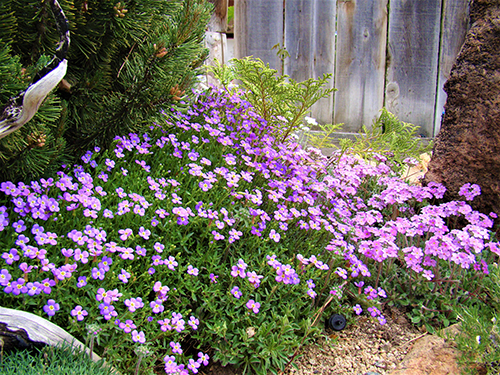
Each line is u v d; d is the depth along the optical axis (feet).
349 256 8.84
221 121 12.46
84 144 9.27
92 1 7.86
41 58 6.75
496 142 11.05
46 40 7.63
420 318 9.09
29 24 7.44
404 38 18.54
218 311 7.79
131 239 7.48
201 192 9.31
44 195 7.28
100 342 6.66
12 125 6.45
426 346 8.23
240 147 11.59
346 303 9.26
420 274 9.45
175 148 9.97
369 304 9.03
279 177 10.91
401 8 18.31
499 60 10.96
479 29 11.23
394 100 19.10
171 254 8.28
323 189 10.50
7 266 6.48
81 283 6.45
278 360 7.75
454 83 11.69
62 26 6.54
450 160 11.93
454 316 9.02
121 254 6.98
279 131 14.29
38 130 7.32
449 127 11.98
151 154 10.00
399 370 7.82
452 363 7.78
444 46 18.33
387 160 14.84
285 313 8.00
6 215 6.87
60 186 7.80
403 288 9.75
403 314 9.37
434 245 9.12
